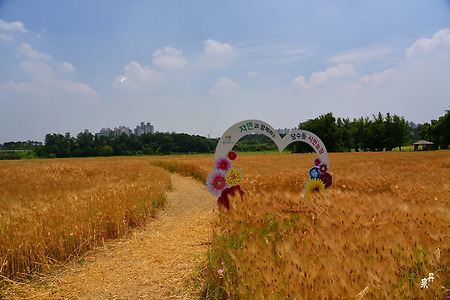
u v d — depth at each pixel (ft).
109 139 335.67
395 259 11.00
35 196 30.86
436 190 26.68
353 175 46.70
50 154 281.13
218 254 15.79
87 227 24.40
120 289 17.02
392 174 46.96
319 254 11.80
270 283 10.47
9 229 20.33
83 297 16.21
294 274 10.52
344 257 11.15
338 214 16.61
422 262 10.44
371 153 181.06
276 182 45.60
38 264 19.94
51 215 23.71
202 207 40.98
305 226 16.70
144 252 23.13
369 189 36.70
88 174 65.31
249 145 342.23
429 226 13.79
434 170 55.16
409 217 15.46
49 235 21.43
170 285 17.21
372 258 11.27
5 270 18.40
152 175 59.00
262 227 17.70
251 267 12.08
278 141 29.91
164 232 28.84
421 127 280.92
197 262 20.40
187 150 336.90
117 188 35.65
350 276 10.02
